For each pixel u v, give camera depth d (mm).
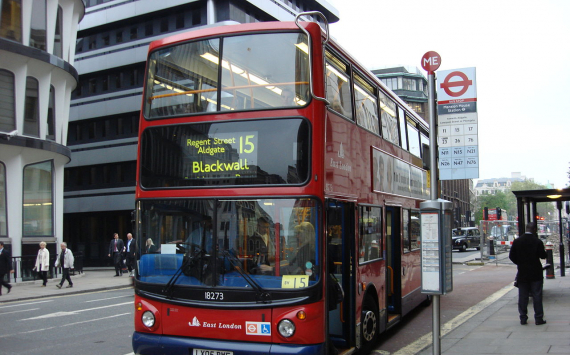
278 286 6199
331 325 7707
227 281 6332
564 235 31703
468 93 12008
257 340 6152
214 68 6965
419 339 9836
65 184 47406
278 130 6500
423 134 14141
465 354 8234
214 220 6488
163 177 6871
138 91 43438
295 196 6309
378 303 8930
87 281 24047
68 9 27188
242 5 41000
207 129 6758
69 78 27234
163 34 42500
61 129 26734
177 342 6383
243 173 6508
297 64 6676
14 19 23438
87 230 46375
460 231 46156
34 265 23422
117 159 43844
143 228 6867
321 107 6570
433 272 6379
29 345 9531
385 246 9570
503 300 14609
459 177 12000
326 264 6301
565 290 15672
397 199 10672
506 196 149875
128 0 43625
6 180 23375
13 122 23453
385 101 10516
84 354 8734
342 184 7324
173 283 6496
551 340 8945
